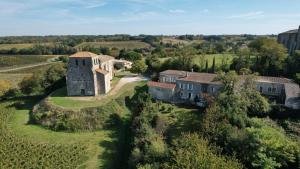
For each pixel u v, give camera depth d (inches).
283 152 1419.8
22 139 2154.3
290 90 2322.8
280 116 2146.9
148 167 1446.9
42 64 7155.5
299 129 1889.8
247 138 1551.4
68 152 1942.7
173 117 2295.8
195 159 1255.5
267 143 1444.4
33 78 3523.6
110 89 3122.5
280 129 1907.0
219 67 3560.5
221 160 1251.2
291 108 2164.1
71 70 2866.6
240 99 2186.3
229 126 1710.1
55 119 2444.6
